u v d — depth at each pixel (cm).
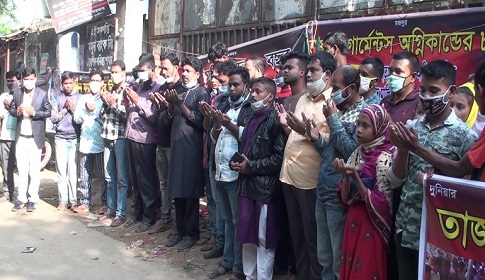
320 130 386
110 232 621
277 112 394
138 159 607
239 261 457
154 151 608
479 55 433
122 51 931
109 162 666
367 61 367
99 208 733
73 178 720
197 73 543
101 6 964
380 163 312
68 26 980
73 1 979
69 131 716
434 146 284
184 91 547
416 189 290
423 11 493
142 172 610
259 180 414
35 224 654
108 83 926
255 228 418
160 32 894
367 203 307
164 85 587
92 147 694
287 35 602
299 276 413
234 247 463
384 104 368
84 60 1084
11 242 577
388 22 500
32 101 711
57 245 569
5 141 755
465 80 442
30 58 1348
